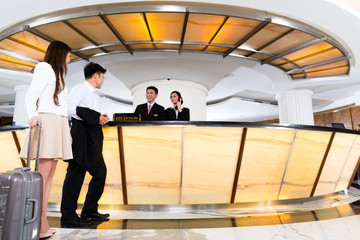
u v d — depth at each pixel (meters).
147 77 9.19
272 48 6.51
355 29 5.54
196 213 3.17
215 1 4.57
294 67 7.97
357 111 12.78
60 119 2.08
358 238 2.12
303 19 5.14
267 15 5.02
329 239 2.09
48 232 2.07
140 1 4.66
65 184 2.44
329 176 4.31
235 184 3.45
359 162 5.02
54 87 2.05
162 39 6.15
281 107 11.04
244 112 16.50
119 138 3.24
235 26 5.46
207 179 3.36
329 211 3.27
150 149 3.27
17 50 6.36
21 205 1.47
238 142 3.40
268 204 3.64
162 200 3.31
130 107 14.39
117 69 8.45
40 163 1.99
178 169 3.30
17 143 3.38
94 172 2.60
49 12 4.80
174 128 3.25
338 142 4.20
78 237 2.10
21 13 4.75
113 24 5.36
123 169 3.29
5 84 9.52
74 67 7.69
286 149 3.65
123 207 3.34
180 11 4.77
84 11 4.80
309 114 10.45
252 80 9.98
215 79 9.40
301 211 3.29
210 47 6.61
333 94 11.73
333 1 4.64
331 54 6.89
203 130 3.30
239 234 2.24
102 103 13.57
